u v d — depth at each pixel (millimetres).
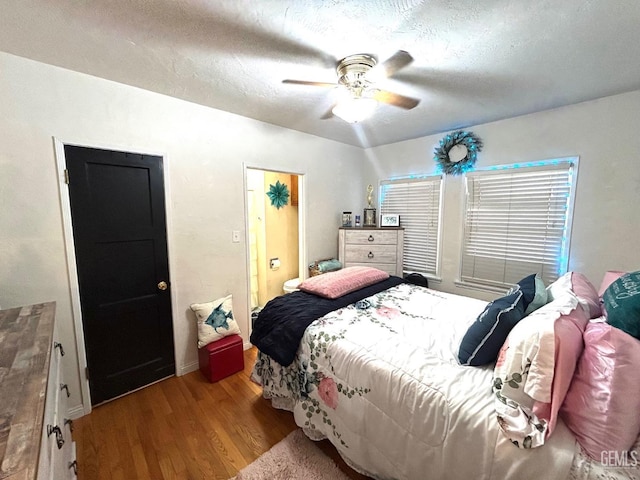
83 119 1895
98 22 1360
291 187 4438
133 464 1613
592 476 845
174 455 1673
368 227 3645
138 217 2188
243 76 1918
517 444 979
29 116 1712
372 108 1807
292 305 2152
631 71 1826
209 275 2623
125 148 2072
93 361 2055
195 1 1223
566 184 2516
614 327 981
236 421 1954
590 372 955
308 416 1694
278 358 1812
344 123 2957
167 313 2406
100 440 1781
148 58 1693
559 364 993
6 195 1673
